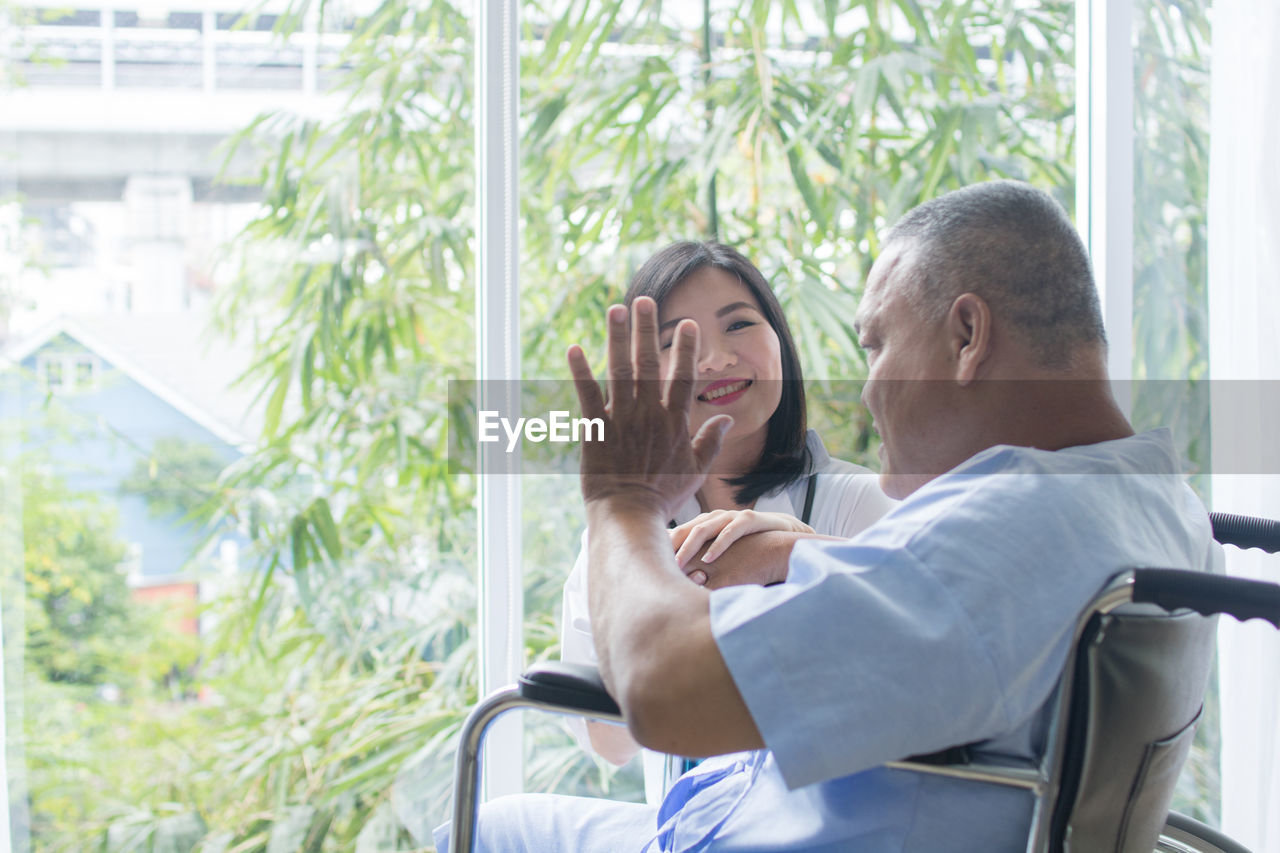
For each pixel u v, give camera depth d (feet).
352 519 4.71
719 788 2.66
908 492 2.53
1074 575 2.00
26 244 4.32
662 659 1.99
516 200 4.72
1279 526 2.77
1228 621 4.47
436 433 4.76
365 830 4.76
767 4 4.85
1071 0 5.00
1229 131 4.54
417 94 4.68
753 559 2.90
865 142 4.92
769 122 4.88
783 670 1.91
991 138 4.98
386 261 4.68
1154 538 2.20
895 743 1.90
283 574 4.65
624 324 2.34
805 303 4.92
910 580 1.98
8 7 4.25
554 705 2.31
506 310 4.74
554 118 4.75
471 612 4.85
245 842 4.64
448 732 4.83
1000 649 1.93
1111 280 4.89
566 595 3.86
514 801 3.21
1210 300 4.63
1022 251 2.26
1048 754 2.01
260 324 4.59
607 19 4.77
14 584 4.33
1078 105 5.00
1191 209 4.85
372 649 4.75
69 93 4.35
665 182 4.84
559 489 4.88
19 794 4.34
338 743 4.73
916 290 2.38
